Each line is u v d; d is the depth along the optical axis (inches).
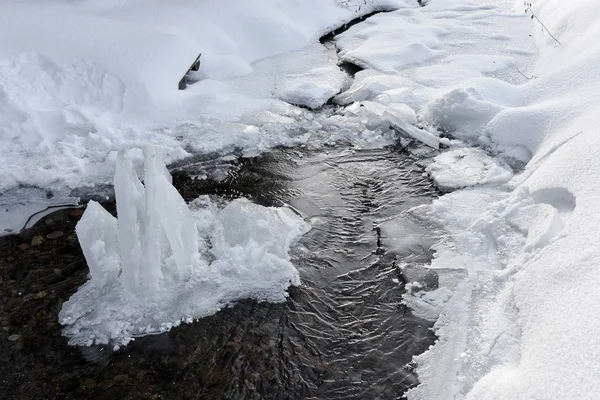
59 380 150.5
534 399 124.2
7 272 187.5
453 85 287.3
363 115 271.7
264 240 191.0
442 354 153.6
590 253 152.1
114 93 263.3
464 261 184.1
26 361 156.1
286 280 179.8
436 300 171.0
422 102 275.4
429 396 142.7
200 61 304.5
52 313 171.0
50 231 205.9
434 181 226.5
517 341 149.7
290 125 266.1
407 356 154.9
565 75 253.4
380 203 217.5
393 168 238.4
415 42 333.4
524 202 194.9
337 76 308.2
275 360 155.0
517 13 378.9
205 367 153.3
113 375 151.6
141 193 165.8
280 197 222.1
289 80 304.0
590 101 223.9
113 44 273.1
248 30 335.6
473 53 324.8
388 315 168.2
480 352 149.8
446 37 350.0
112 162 238.1
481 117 248.2
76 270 187.8
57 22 277.0
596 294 139.1
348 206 216.4
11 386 149.1
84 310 169.8
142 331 163.5
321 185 229.0
